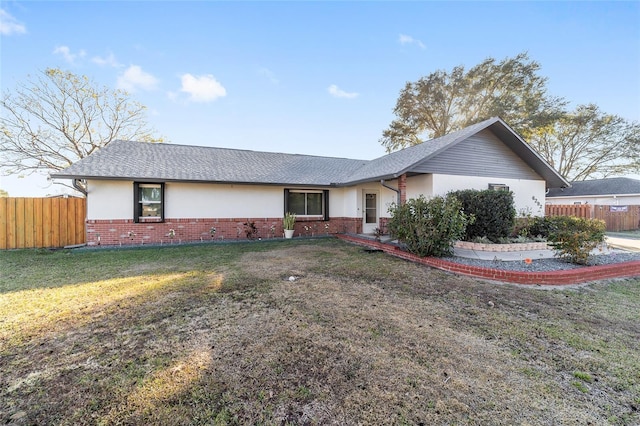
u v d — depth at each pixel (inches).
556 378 99.3
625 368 105.9
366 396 88.7
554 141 1031.0
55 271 250.7
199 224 455.5
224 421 78.5
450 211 281.7
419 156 384.8
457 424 77.6
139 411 82.3
